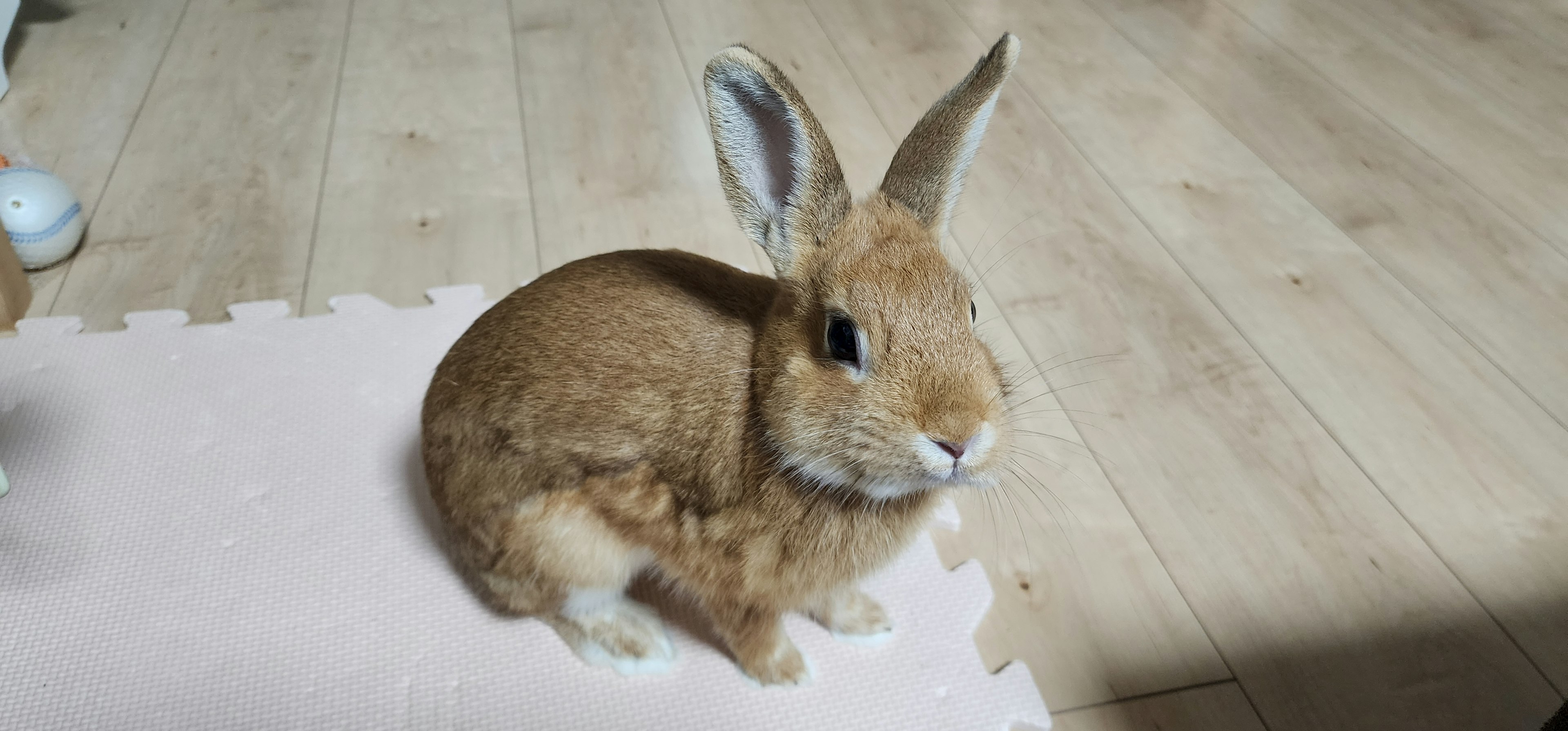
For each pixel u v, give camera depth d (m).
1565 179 0.57
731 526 0.27
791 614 0.35
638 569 0.32
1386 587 0.37
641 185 0.55
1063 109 0.62
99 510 0.36
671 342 0.27
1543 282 0.51
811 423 0.24
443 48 0.66
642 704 0.32
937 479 0.23
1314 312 0.49
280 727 0.31
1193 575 0.38
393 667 0.32
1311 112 0.63
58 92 0.60
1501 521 0.40
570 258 0.50
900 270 0.24
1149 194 0.56
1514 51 0.69
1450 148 0.60
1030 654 0.35
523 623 0.34
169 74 0.62
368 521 0.37
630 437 0.27
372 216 0.52
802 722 0.32
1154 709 0.34
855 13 0.71
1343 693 0.34
